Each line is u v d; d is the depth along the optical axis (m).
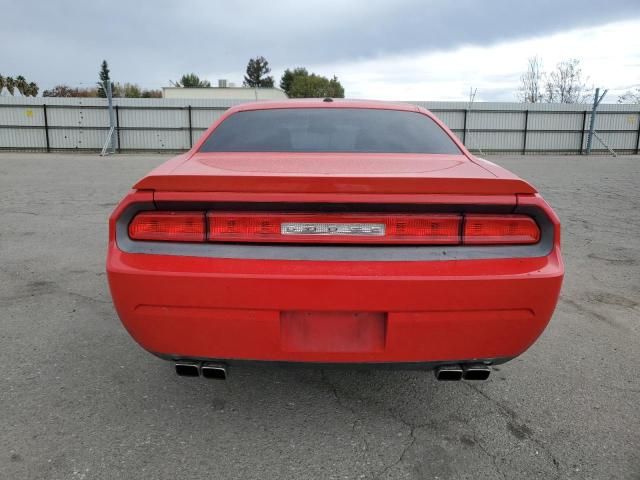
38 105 26.48
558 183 13.04
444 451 2.14
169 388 2.64
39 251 5.44
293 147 2.68
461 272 1.90
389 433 2.27
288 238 1.93
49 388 2.61
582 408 2.50
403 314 1.90
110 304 3.85
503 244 1.97
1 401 2.47
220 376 2.05
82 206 8.56
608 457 2.11
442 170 2.26
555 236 2.00
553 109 29.22
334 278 1.86
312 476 1.97
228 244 1.95
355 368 2.00
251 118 2.98
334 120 2.94
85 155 24.97
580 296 4.20
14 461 2.02
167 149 27.59
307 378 2.78
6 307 3.76
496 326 1.95
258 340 1.93
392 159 2.48
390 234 1.93
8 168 16.14
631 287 4.44
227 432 2.26
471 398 2.59
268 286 1.87
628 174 15.80
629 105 29.56
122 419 2.34
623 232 6.78
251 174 1.99
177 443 2.17
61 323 3.47
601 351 3.16
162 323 1.96
